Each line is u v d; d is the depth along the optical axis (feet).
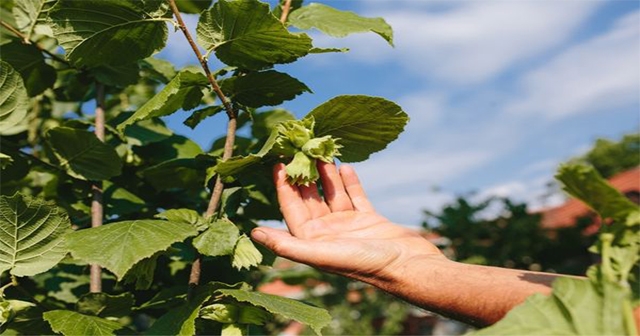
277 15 2.67
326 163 2.25
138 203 2.76
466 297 1.86
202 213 2.91
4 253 2.10
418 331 15.97
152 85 3.69
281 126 2.22
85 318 2.14
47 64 2.74
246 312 2.16
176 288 2.36
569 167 1.42
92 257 1.89
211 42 2.22
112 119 2.94
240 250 2.14
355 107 2.19
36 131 3.34
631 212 1.43
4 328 2.22
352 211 2.24
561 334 1.44
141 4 2.18
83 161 2.59
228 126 2.38
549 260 12.26
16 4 2.64
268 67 2.36
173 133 2.96
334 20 2.60
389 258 2.05
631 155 34.96
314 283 13.89
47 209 2.10
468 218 11.59
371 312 14.30
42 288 2.81
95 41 2.25
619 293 1.41
